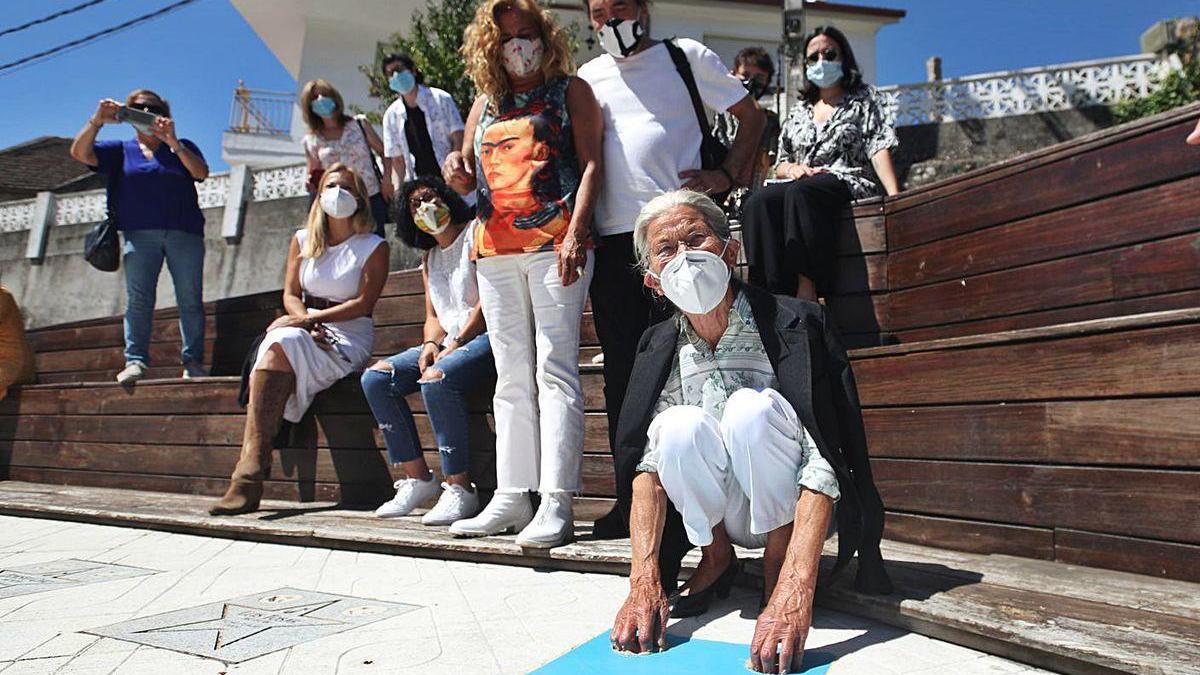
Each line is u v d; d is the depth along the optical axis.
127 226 5.38
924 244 3.68
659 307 2.41
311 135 5.80
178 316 6.15
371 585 2.64
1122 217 2.97
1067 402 2.46
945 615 1.90
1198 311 2.17
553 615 2.22
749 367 2.07
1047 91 10.63
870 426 3.03
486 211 3.15
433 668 1.78
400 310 4.96
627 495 2.16
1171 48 10.61
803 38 8.98
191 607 2.36
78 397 5.39
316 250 4.34
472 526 3.18
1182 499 2.19
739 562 2.41
